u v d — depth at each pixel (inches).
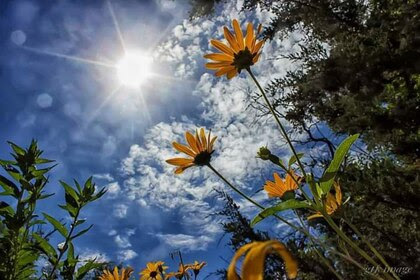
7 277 47.3
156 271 110.0
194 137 58.7
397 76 302.2
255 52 59.5
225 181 57.0
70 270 50.6
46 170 53.6
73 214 52.6
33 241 51.9
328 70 317.1
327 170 48.3
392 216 225.8
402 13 295.7
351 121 291.7
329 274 204.2
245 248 20.4
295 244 227.8
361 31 357.1
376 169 241.0
